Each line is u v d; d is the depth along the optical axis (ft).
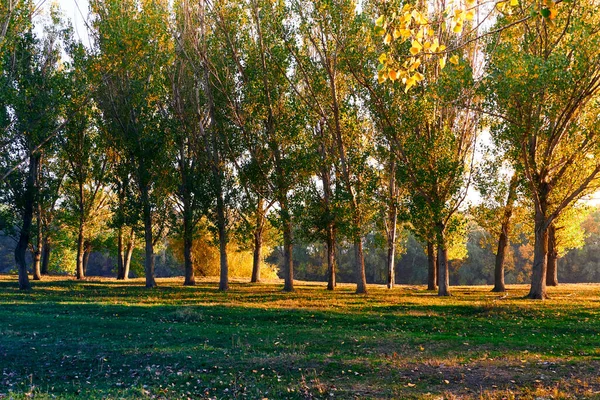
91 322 67.31
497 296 112.27
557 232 155.22
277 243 188.24
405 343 51.67
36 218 156.46
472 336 58.18
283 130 121.08
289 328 63.87
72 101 124.88
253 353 46.47
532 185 99.60
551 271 158.30
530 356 44.65
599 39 83.87
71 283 143.54
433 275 147.02
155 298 102.78
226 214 130.82
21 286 122.31
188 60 132.46
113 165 140.97
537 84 84.99
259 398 32.32
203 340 54.19
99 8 128.36
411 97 109.70
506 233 139.23
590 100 97.86
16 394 32.04
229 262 200.75
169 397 32.35
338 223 117.08
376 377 37.19
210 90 129.29
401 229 160.15
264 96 123.24
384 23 23.97
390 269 147.33
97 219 170.50
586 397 31.50
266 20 120.37
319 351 47.93
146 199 131.23
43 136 119.85
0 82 109.40
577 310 79.92
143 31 122.62
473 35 112.27
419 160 107.65
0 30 100.27
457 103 98.53
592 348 49.14
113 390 34.14
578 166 110.63
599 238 309.01
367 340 53.36
